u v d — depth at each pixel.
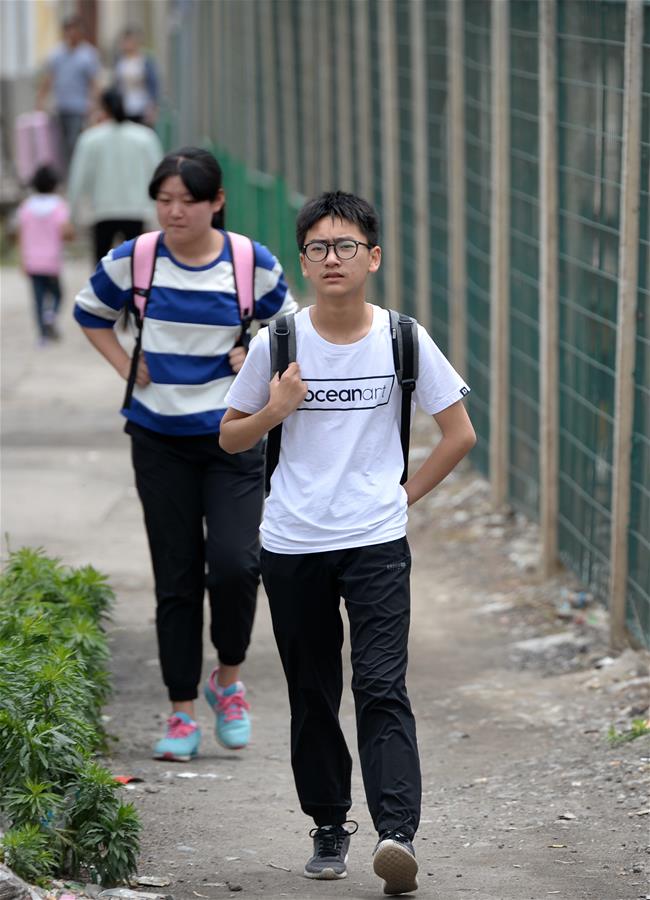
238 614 19.20
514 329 31.06
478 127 33.47
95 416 41.56
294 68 57.69
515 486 31.72
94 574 20.17
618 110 23.39
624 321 22.56
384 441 14.20
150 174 53.22
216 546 18.81
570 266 26.30
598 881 14.95
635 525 23.09
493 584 28.53
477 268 34.09
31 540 30.48
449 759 20.16
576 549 26.72
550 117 26.80
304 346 13.99
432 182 38.31
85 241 73.69
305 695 14.75
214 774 19.31
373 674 13.97
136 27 110.81
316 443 14.06
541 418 27.81
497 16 30.33
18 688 14.91
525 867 15.52
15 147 87.44
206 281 18.55
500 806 17.88
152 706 22.50
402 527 14.23
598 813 17.19
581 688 22.80
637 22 21.95
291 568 14.17
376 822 13.83
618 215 23.53
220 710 20.20
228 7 72.00
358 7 46.03
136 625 26.30
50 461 36.62
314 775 15.05
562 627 25.75
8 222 75.31
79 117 80.06
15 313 58.66
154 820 17.19
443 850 16.34
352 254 13.71
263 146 64.31
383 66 42.81
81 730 15.02
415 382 14.13
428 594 28.45
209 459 18.88
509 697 22.80
